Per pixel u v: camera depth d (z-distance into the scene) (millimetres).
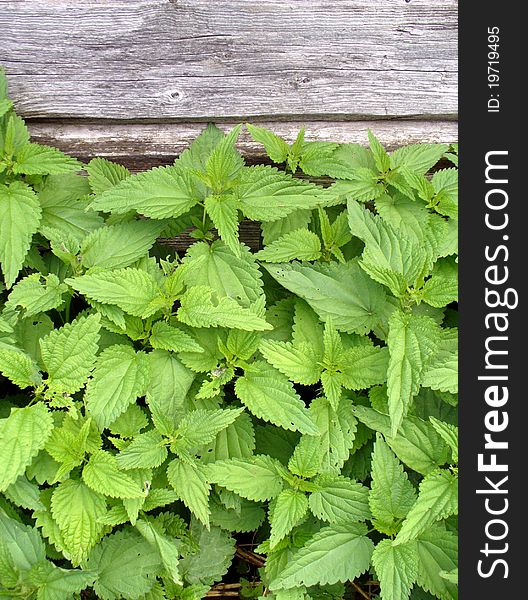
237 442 1050
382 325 1084
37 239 1118
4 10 1103
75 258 1065
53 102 1140
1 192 1074
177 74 1138
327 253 1120
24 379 1012
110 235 1085
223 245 1093
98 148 1165
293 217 1133
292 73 1146
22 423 990
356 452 1092
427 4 1134
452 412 1089
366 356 1057
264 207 1095
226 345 1060
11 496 990
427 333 1034
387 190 1155
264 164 1183
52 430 1006
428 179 1215
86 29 1114
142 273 1053
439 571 1010
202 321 1035
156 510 1077
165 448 1017
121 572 1010
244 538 1126
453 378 1021
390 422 1043
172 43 1126
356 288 1085
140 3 1109
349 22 1133
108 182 1131
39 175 1113
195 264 1079
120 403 1019
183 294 1055
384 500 1017
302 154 1140
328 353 1050
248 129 1143
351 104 1162
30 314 1030
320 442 1035
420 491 1004
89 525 989
